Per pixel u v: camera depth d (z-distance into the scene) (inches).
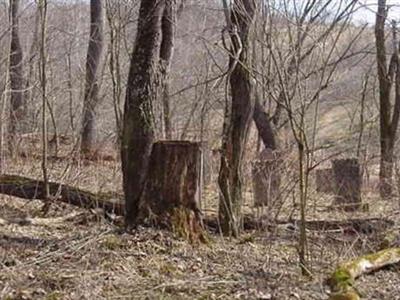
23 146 545.6
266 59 348.5
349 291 261.4
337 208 422.9
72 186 382.6
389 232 341.7
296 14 305.6
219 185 350.0
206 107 502.3
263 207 372.8
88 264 276.2
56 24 767.7
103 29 666.2
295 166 386.0
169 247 305.3
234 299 257.1
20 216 358.0
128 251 295.9
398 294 269.3
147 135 324.5
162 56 367.9
